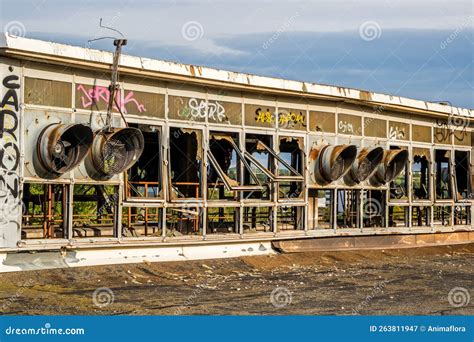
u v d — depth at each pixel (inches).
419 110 1088.8
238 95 849.5
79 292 599.5
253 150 976.3
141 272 705.0
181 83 789.2
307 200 928.9
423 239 1117.7
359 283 721.0
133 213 921.5
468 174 1226.0
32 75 665.0
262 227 968.3
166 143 775.7
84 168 704.4
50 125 672.4
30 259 666.8
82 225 806.5
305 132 930.1
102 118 717.9
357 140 1006.4
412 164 1104.2
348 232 981.2
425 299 636.1
